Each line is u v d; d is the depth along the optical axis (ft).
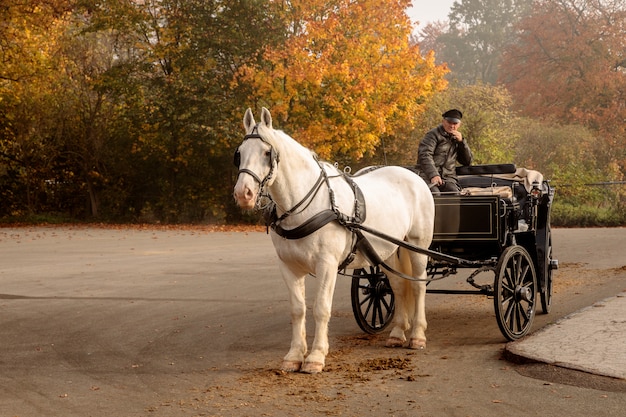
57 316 32.17
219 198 105.81
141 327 29.84
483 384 20.44
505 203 28.71
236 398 19.53
